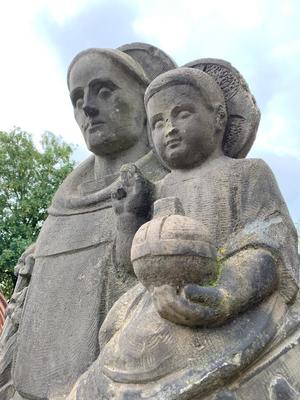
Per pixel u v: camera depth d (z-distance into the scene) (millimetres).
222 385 1617
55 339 2322
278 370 1677
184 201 2035
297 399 1639
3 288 11570
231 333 1679
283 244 1869
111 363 1737
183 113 2080
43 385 2293
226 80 2260
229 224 1930
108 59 2580
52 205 2703
